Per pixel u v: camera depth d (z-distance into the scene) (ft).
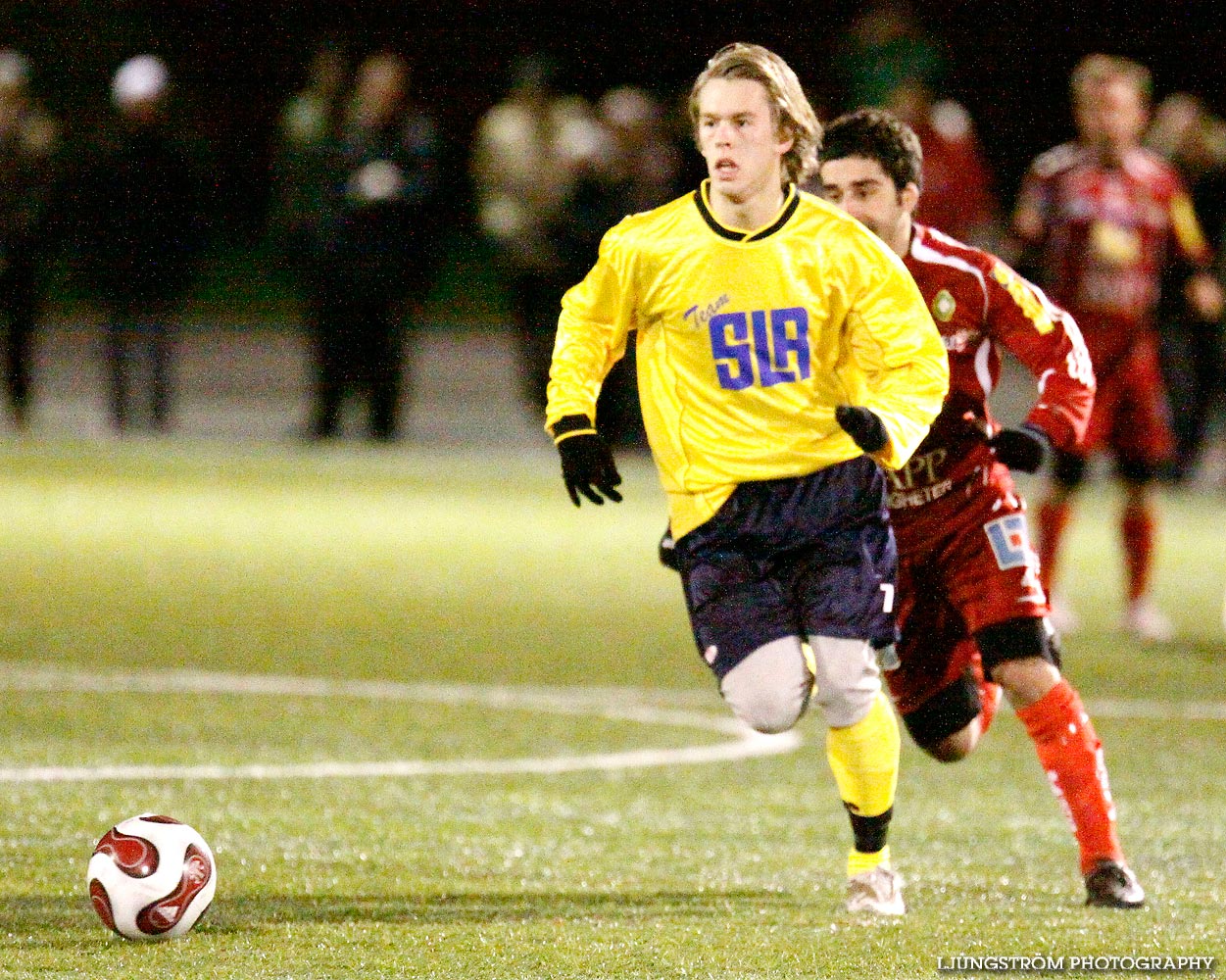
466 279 389.19
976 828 79.82
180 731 95.50
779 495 63.72
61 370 304.91
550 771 89.40
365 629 129.90
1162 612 145.59
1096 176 131.85
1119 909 65.98
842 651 62.80
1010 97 343.05
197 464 221.66
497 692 109.50
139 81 230.68
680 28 353.31
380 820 78.02
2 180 233.35
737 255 63.72
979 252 69.97
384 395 241.96
